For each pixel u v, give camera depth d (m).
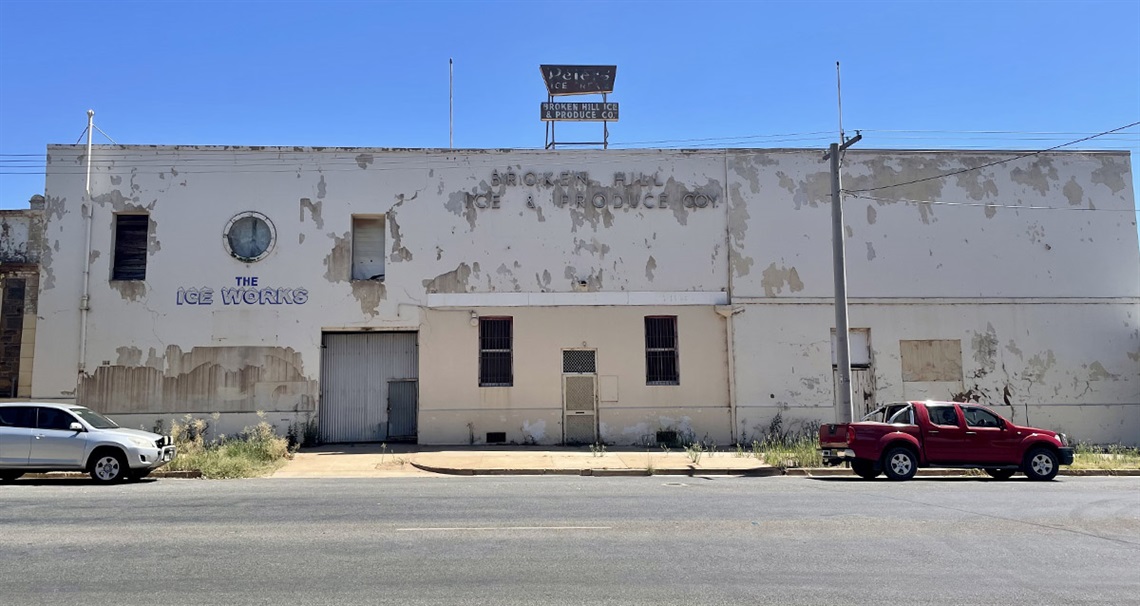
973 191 25.36
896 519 10.87
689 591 7.04
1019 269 25.11
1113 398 24.73
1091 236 25.45
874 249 24.88
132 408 22.77
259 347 23.22
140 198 23.48
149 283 23.19
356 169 24.06
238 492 13.93
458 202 24.16
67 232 23.11
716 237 24.56
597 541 9.21
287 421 23.03
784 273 24.53
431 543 9.06
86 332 22.83
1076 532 9.96
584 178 24.53
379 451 21.78
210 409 22.92
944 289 24.84
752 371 24.02
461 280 23.88
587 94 27.22
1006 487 15.17
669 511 11.56
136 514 11.16
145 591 6.97
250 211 23.67
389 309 23.59
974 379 24.53
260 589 7.05
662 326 24.31
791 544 9.09
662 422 23.67
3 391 22.52
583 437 23.44
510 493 13.85
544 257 24.11
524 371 23.58
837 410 24.09
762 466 18.77
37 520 10.61
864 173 25.19
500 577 7.50
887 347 24.47
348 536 9.48
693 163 24.84
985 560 8.34
